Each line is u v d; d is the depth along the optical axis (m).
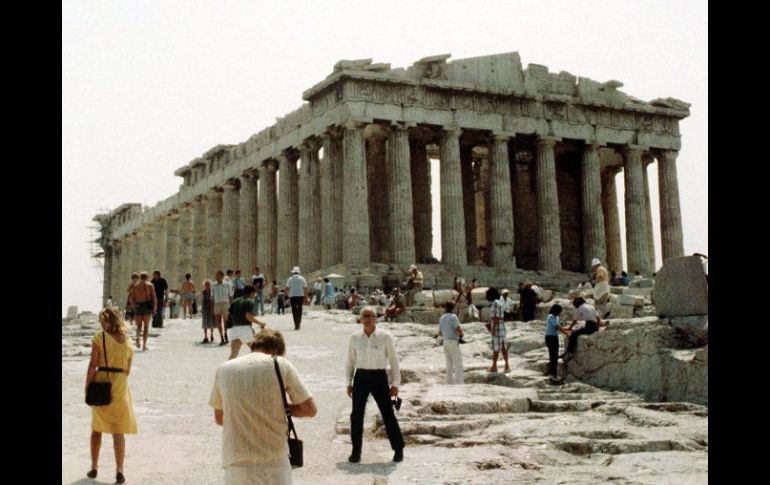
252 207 78.75
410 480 12.30
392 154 62.78
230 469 8.31
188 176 92.19
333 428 16.75
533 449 14.27
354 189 60.75
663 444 14.71
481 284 62.25
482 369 26.34
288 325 39.00
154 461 13.46
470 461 13.44
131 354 12.47
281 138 71.56
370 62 62.62
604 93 71.69
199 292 78.00
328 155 64.56
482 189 80.12
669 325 22.59
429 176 72.56
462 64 66.31
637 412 17.69
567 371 25.00
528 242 73.88
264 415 8.39
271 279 73.56
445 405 18.55
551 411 19.16
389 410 13.86
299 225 67.69
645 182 76.56
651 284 47.75
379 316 44.62
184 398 19.80
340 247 63.69
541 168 68.19
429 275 61.22
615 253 81.81
